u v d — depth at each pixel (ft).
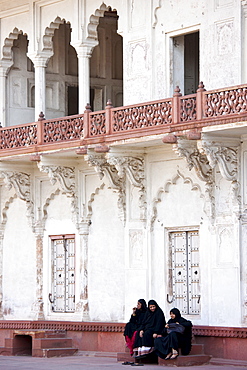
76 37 75.31
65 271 78.84
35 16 79.20
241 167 63.98
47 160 74.69
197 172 65.41
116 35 85.66
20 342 77.36
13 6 81.30
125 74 72.08
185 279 69.00
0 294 84.17
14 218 83.51
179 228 69.46
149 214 71.05
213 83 65.51
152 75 69.87
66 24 84.74
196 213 67.92
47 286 80.12
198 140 61.57
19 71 84.28
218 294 65.57
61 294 79.05
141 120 65.31
